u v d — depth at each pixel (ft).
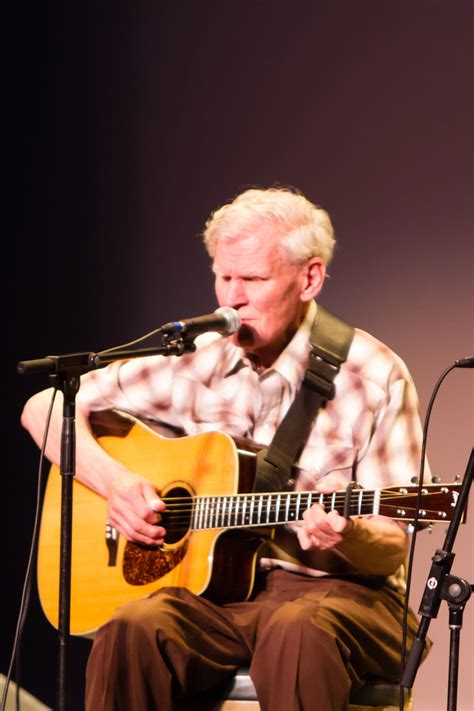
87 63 28.53
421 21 26.27
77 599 19.15
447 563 14.62
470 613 25.14
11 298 28.53
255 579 18.34
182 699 16.94
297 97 27.14
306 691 15.70
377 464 18.37
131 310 28.22
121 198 28.30
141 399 20.20
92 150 28.45
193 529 18.12
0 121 28.73
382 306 26.45
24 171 28.66
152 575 18.47
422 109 26.25
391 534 17.22
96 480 19.04
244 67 27.58
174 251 28.04
